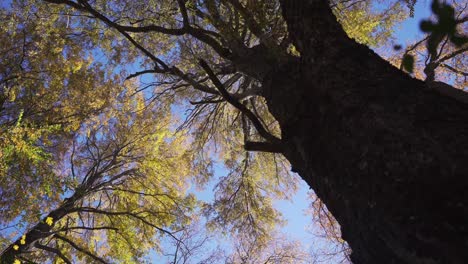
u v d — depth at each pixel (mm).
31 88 9727
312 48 3428
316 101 3086
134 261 11047
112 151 12484
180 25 9055
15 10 9711
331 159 2590
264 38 5434
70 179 8242
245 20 6121
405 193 1972
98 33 9633
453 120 2230
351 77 2947
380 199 2070
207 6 6379
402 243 1862
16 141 7098
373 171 2223
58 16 9977
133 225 12164
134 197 12523
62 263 10844
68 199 10578
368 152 2328
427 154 2057
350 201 2309
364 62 3061
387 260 2016
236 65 5902
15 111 9648
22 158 7703
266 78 4414
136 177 12516
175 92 11484
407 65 1426
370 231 2113
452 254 1641
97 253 12719
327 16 3602
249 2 6094
